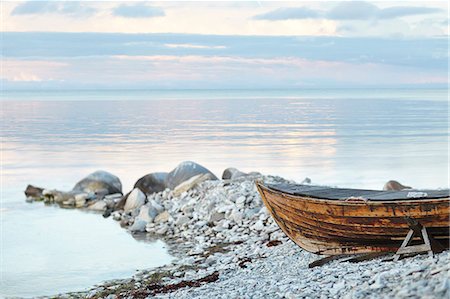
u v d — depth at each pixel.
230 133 55.97
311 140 49.62
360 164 36.88
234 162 38.28
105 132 57.69
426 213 12.39
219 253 17.73
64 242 20.11
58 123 67.81
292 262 14.95
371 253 13.25
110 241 20.25
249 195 22.30
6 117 77.38
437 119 68.56
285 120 70.19
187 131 58.09
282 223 15.02
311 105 110.19
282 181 25.78
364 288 9.70
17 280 15.98
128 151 44.28
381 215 12.84
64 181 33.06
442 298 8.37
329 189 16.30
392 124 62.41
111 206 26.16
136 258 18.00
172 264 17.14
